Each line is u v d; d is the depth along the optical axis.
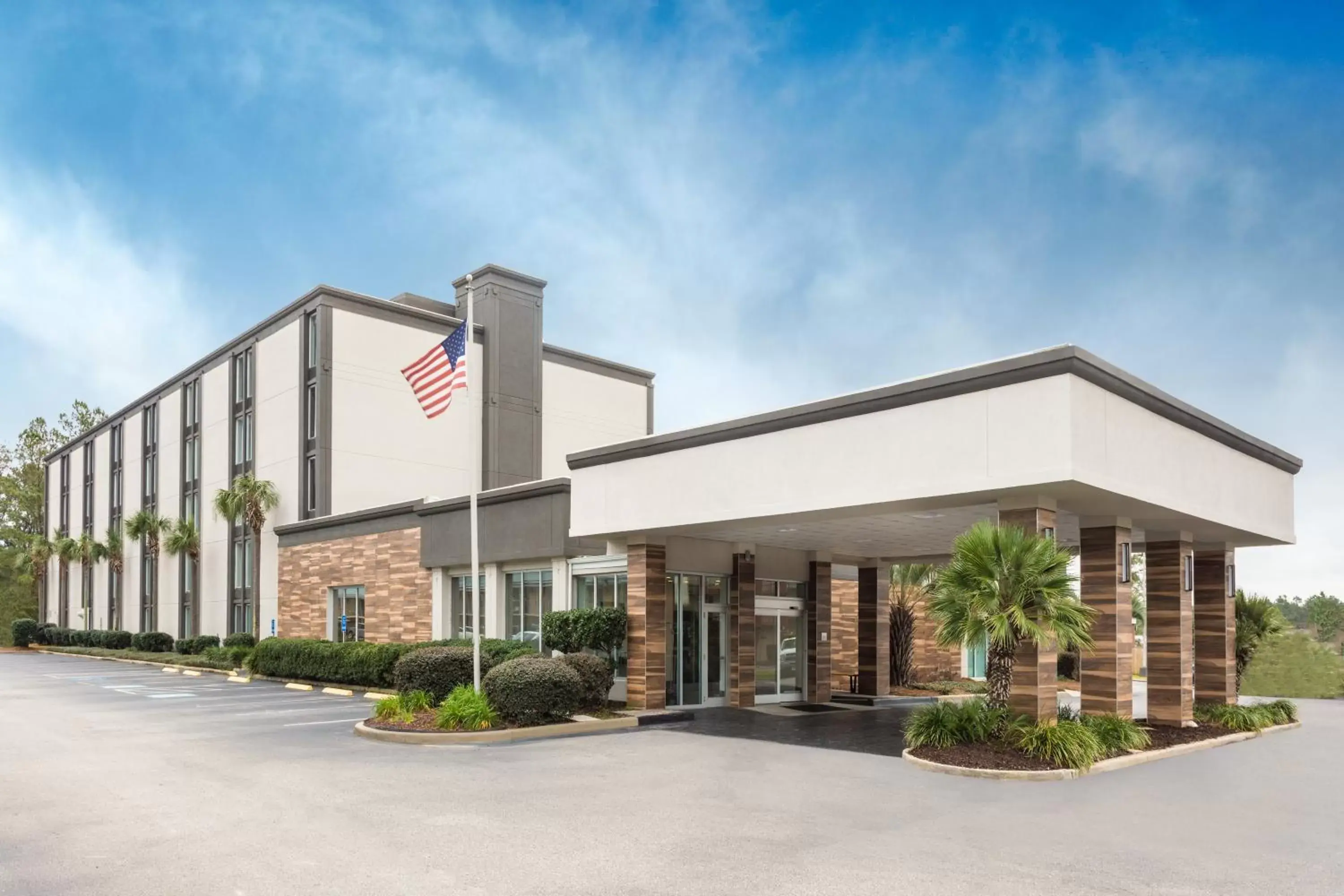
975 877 8.48
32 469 81.62
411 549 31.17
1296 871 8.74
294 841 9.73
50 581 70.81
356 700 25.52
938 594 15.61
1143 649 41.69
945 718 15.09
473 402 19.81
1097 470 14.09
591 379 49.97
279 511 41.09
